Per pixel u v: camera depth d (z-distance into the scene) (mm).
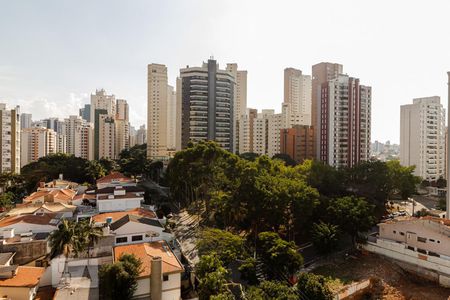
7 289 35844
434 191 120438
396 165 93312
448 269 49594
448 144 69188
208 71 150375
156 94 168125
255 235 58281
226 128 154000
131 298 37406
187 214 84750
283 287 38844
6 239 49625
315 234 56406
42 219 58062
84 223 46438
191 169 77250
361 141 135250
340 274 52000
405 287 50188
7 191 90938
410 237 55969
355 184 89188
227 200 61812
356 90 133000
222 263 44938
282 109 171250
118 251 44219
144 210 65625
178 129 168000
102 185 90812
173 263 41719
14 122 106000
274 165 81875
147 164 130250
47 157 132125
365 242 59812
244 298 38812
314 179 83938
